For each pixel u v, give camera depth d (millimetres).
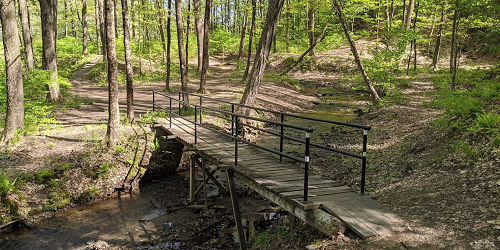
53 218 8227
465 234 3957
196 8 22844
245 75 26406
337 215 4629
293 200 5117
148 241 7156
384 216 4660
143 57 35000
